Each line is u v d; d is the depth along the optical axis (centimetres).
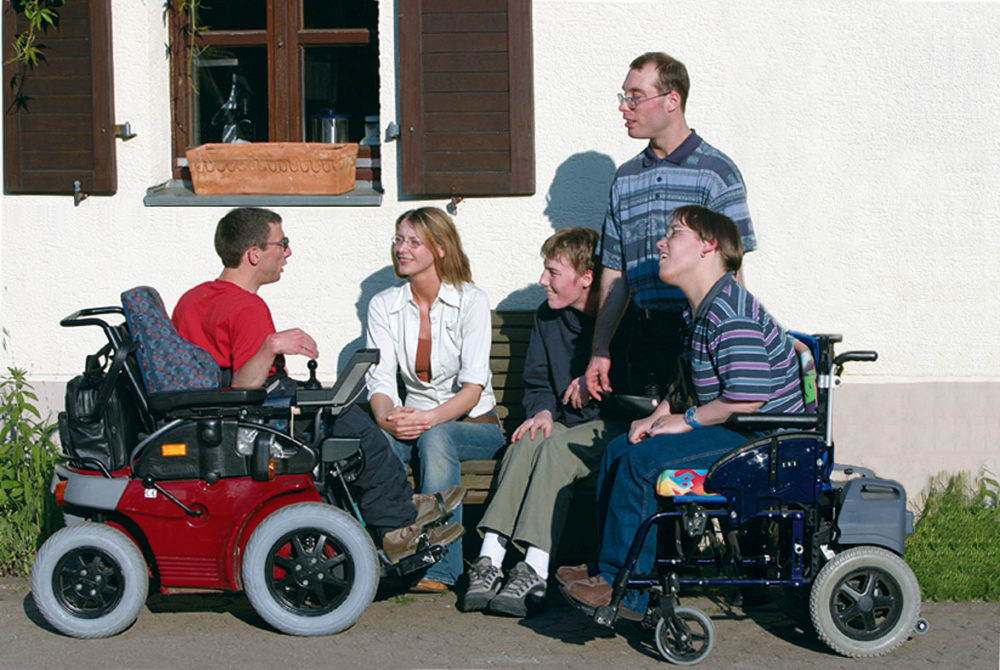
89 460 426
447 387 505
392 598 471
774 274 560
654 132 482
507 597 440
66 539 418
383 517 441
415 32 555
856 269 559
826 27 550
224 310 441
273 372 457
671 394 441
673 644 402
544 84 559
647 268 485
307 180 566
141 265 575
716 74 555
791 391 421
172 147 596
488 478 483
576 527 494
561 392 499
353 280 571
